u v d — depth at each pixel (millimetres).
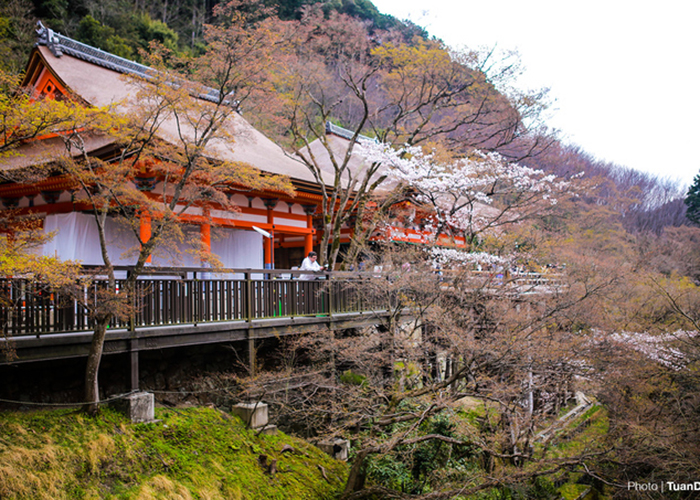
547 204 16562
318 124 29906
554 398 16156
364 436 10328
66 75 17344
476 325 11734
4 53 24594
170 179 13703
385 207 17141
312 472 10883
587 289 13000
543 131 18312
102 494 7742
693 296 18172
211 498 8453
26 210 15508
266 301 11961
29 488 7230
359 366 12055
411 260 13203
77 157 12117
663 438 11250
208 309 10750
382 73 18203
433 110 18016
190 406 11117
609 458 11227
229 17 12242
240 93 10805
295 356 13094
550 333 12148
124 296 8461
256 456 10281
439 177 15523
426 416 9781
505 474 10617
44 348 8461
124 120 8812
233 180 11023
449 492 9453
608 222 27688
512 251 15500
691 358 13680
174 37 39375
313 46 17703
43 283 8336
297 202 19375
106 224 14508
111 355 10211
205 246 10680
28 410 8898
